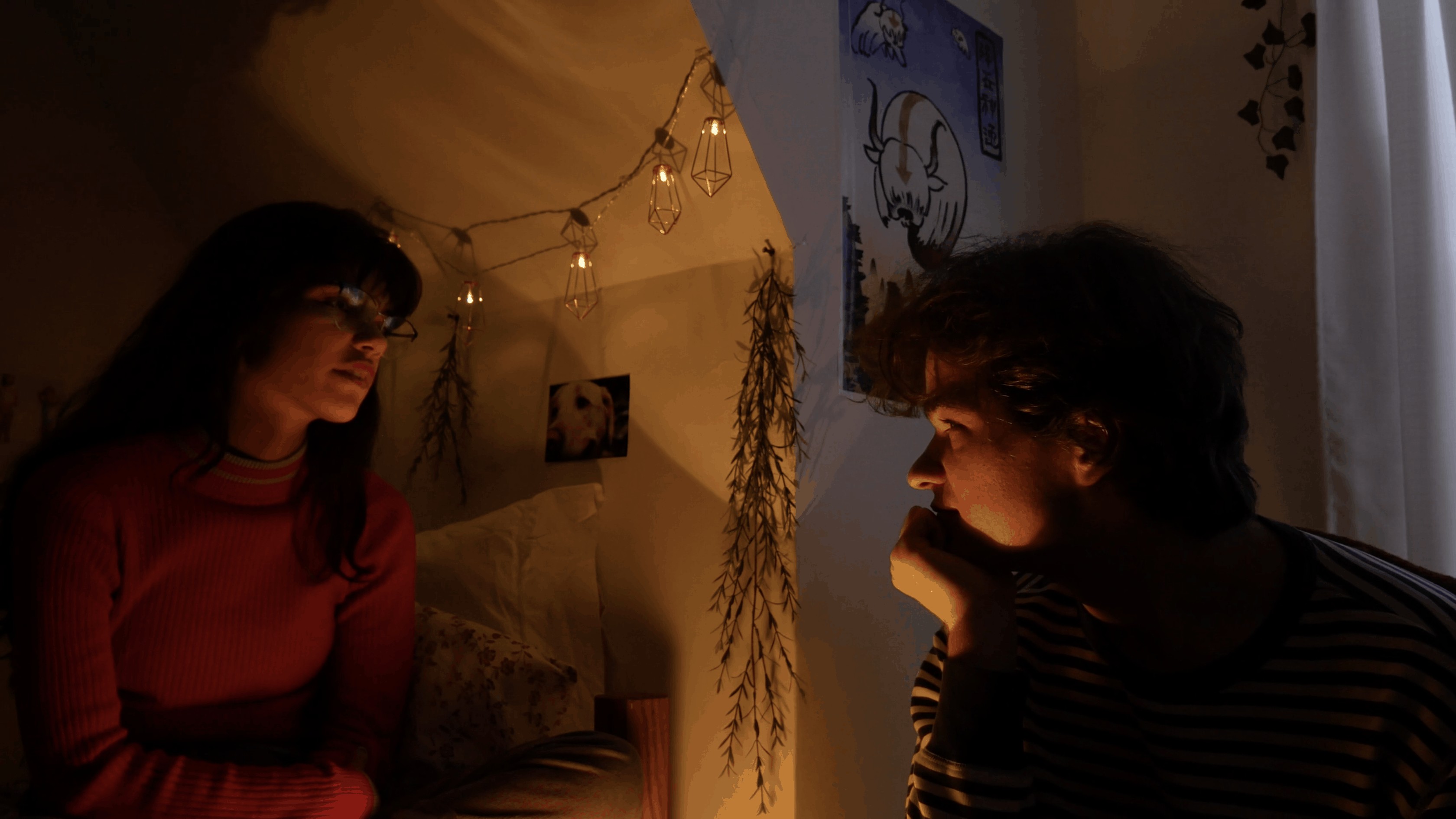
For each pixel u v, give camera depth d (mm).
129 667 1212
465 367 2248
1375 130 2188
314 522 1396
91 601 1127
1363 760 717
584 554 1899
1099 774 919
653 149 1732
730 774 1664
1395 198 2076
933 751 886
